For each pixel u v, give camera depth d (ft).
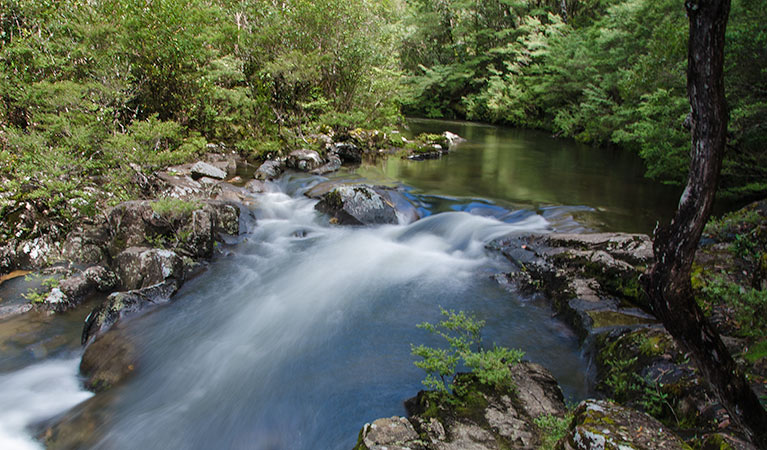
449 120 94.07
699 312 6.05
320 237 26.53
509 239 23.66
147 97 38.09
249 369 14.88
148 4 35.58
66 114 28.50
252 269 22.48
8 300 18.85
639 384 11.73
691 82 5.37
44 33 32.78
